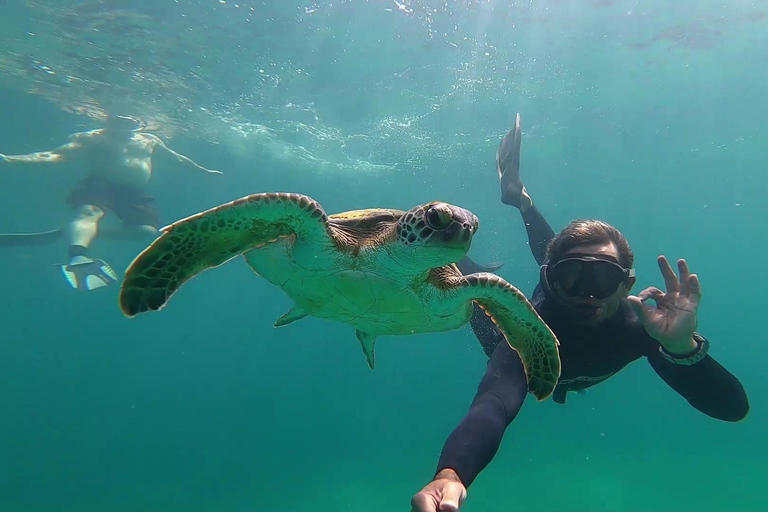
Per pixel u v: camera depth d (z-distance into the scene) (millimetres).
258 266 3625
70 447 32062
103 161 15336
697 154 26797
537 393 3094
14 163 14781
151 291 2680
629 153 26438
